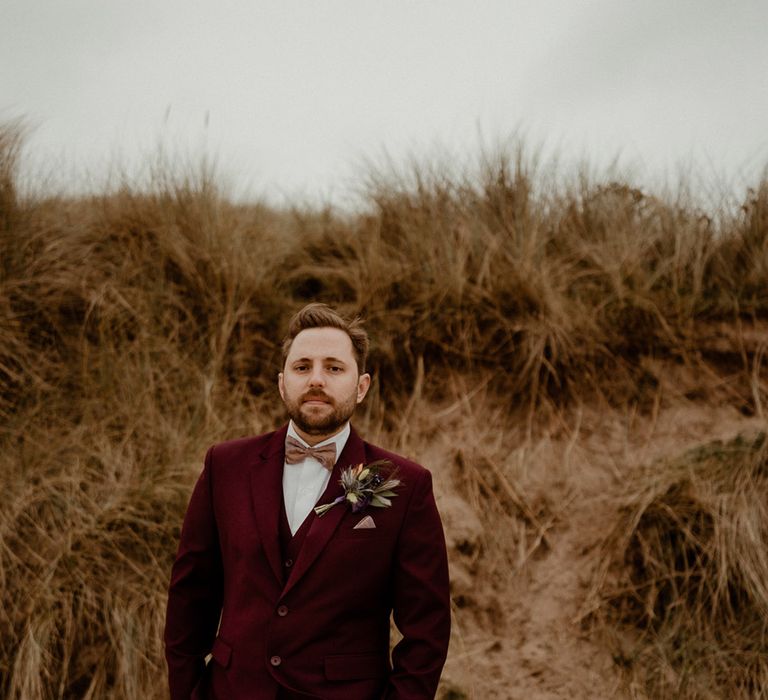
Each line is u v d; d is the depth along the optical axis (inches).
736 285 161.2
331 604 65.4
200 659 72.8
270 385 147.6
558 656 116.0
